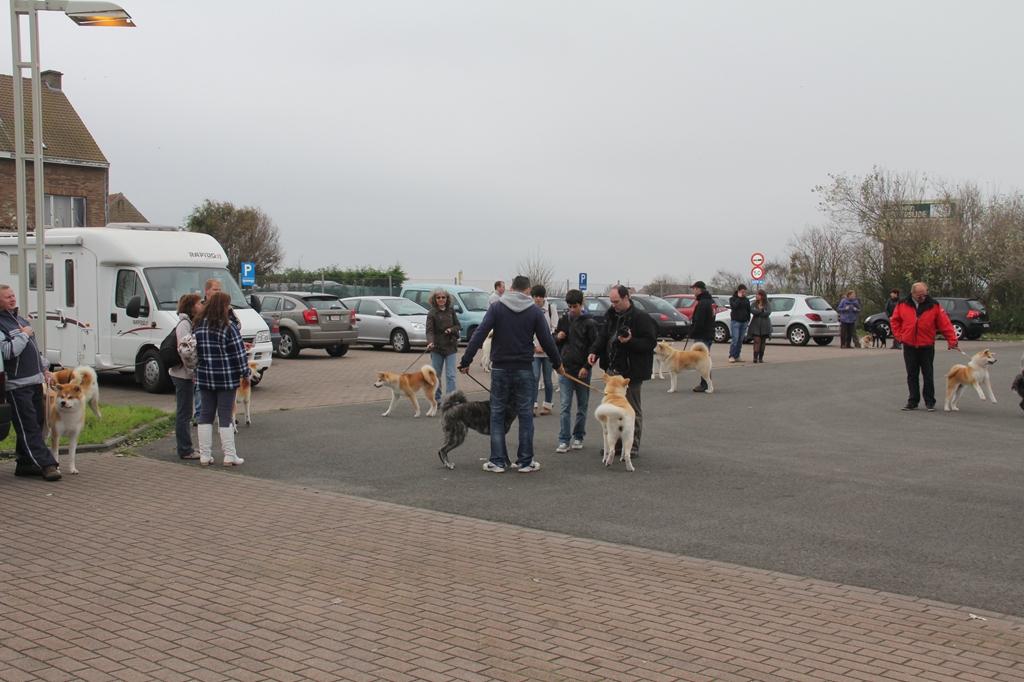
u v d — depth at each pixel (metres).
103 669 4.12
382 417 12.72
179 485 8.33
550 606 5.02
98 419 11.19
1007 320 34.72
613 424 8.91
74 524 6.83
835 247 44.28
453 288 27.67
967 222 38.50
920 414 12.99
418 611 4.93
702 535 6.57
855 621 4.80
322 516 7.14
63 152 31.98
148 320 14.95
